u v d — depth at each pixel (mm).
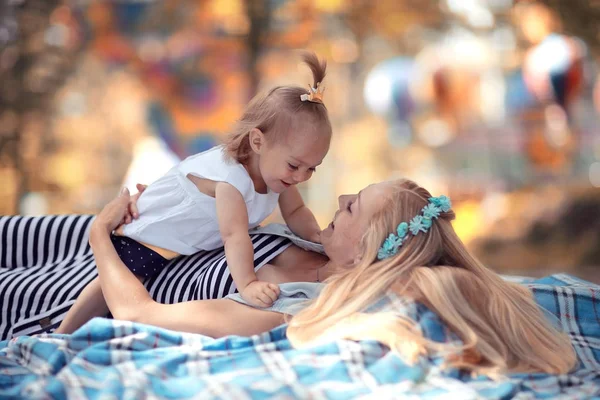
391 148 11320
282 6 11094
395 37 11273
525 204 10359
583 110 10719
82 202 10883
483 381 2127
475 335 2195
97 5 11016
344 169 11328
